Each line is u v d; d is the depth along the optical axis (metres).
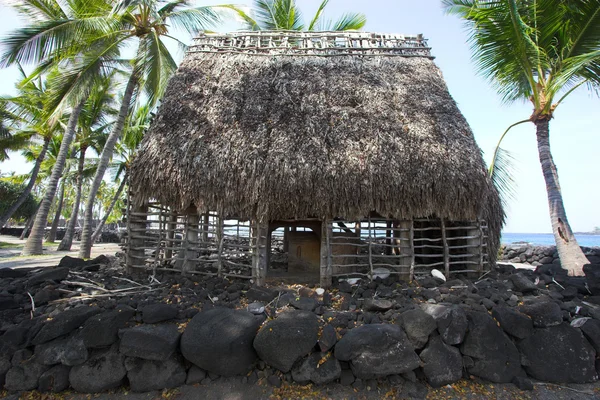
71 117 15.27
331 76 7.43
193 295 5.27
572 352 4.41
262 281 5.91
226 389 4.01
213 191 5.93
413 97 7.03
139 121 19.62
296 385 4.02
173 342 4.12
